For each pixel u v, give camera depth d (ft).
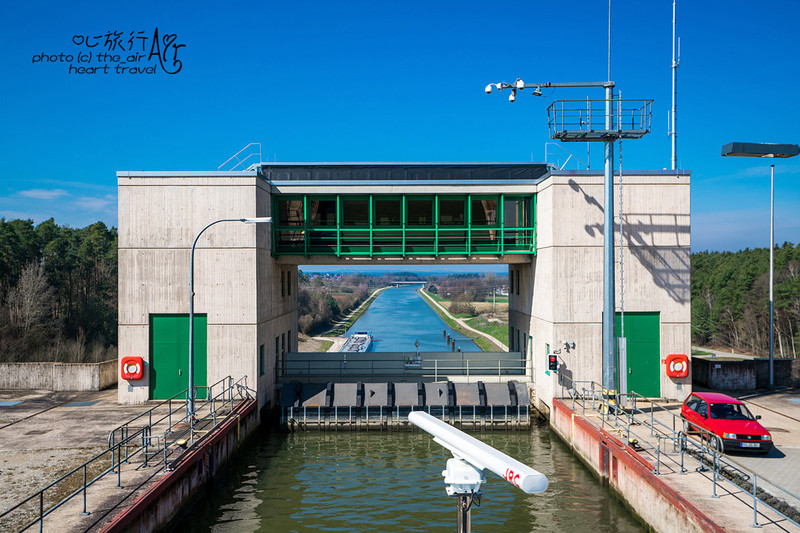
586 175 93.09
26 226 247.29
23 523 44.21
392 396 99.19
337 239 102.27
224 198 92.02
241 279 91.76
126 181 91.71
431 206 106.73
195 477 63.05
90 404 91.56
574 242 92.84
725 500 48.96
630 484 61.05
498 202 104.88
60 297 239.30
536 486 16.83
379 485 70.38
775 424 78.38
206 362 91.71
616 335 93.20
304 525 58.54
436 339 341.41
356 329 426.92
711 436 63.87
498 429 96.73
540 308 100.94
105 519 44.75
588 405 87.56
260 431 94.02
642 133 84.89
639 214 93.61
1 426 76.69
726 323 325.21
